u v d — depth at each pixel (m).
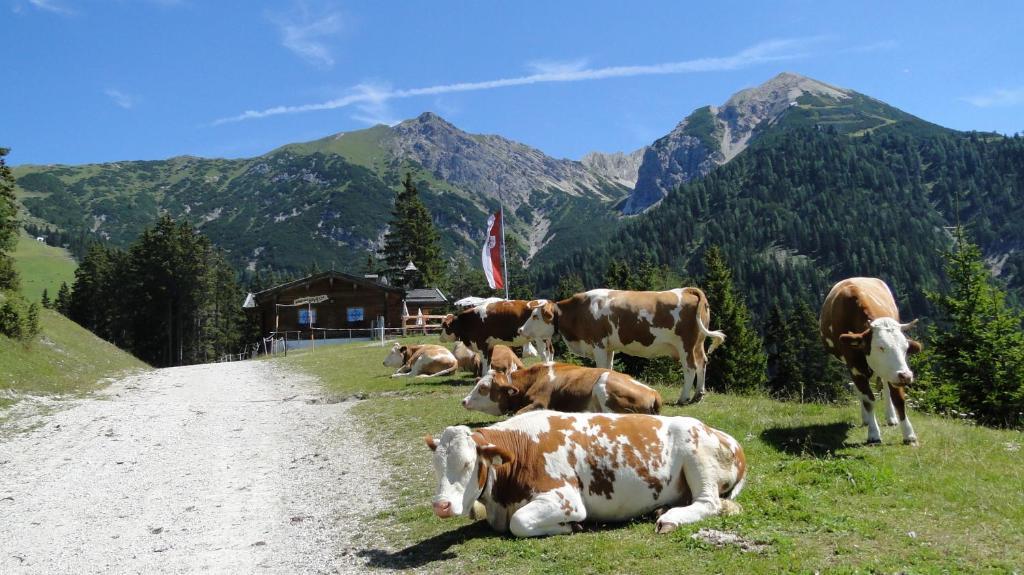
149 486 12.55
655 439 7.90
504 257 37.19
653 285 51.81
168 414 20.50
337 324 61.75
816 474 8.90
